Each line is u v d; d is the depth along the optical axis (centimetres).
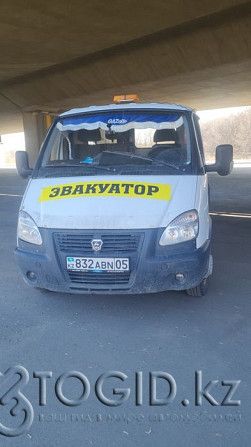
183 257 352
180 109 462
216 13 1501
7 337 348
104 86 2180
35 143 2717
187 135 436
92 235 351
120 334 350
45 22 1413
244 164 3762
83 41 1650
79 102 2541
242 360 304
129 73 2014
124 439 227
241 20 1487
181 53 1772
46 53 1811
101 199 364
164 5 1305
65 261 360
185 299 426
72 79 2209
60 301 427
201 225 370
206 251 372
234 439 226
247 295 437
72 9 1311
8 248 684
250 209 1051
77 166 421
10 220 985
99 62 2019
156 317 383
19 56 1847
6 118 3381
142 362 304
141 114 461
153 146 452
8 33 1512
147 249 347
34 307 414
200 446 221
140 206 355
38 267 370
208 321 373
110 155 429
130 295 438
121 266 350
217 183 1831
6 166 5625
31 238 373
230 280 489
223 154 445
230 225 850
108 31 1536
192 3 1296
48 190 393
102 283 359
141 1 1276
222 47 1644
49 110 2695
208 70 1820
